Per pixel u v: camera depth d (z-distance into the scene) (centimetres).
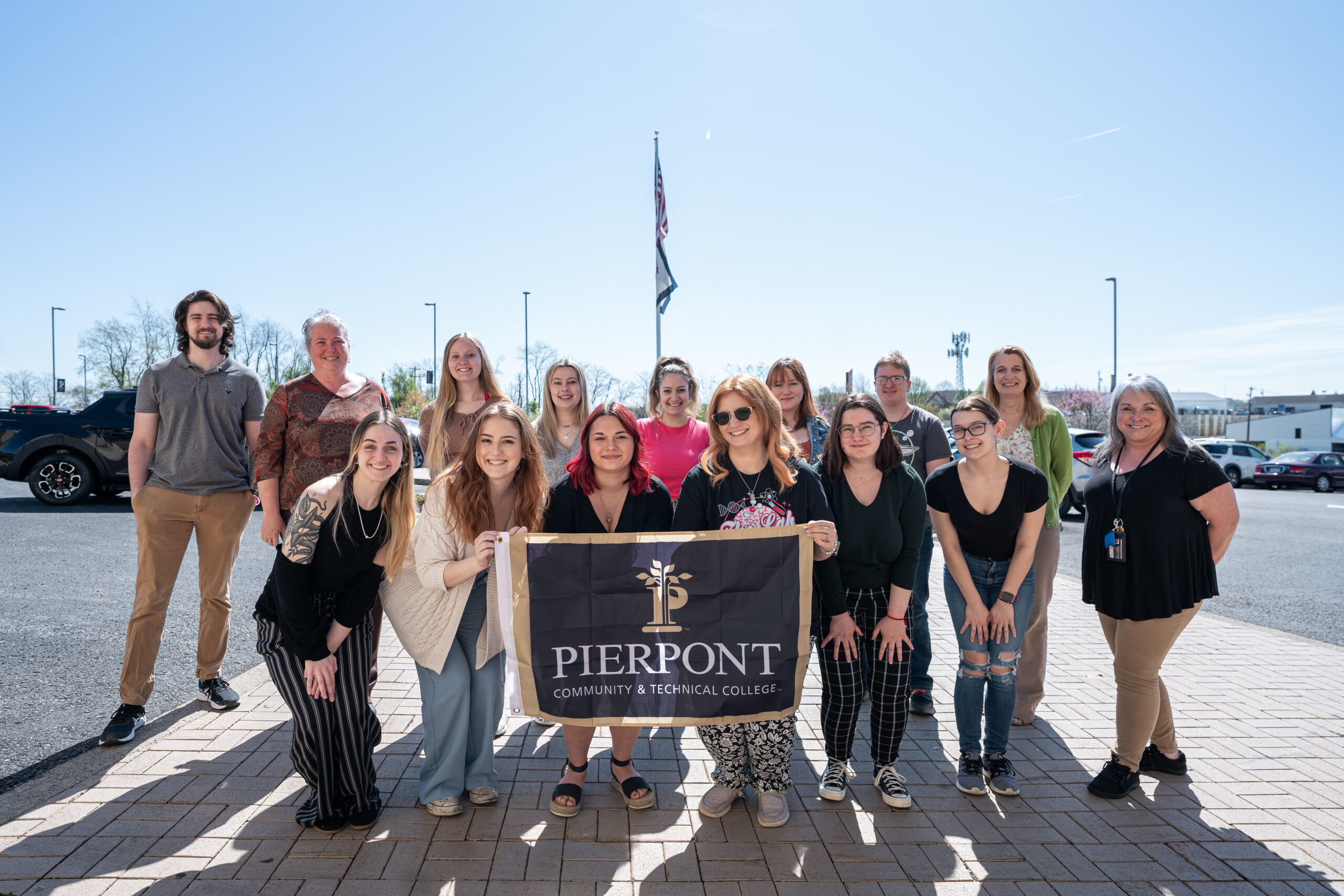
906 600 314
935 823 304
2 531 919
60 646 511
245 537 999
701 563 295
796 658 295
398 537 288
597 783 337
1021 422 410
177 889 248
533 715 294
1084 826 302
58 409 1202
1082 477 1328
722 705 295
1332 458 2384
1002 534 331
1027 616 342
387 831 289
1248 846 288
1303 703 439
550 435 432
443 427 421
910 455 437
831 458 320
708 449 318
